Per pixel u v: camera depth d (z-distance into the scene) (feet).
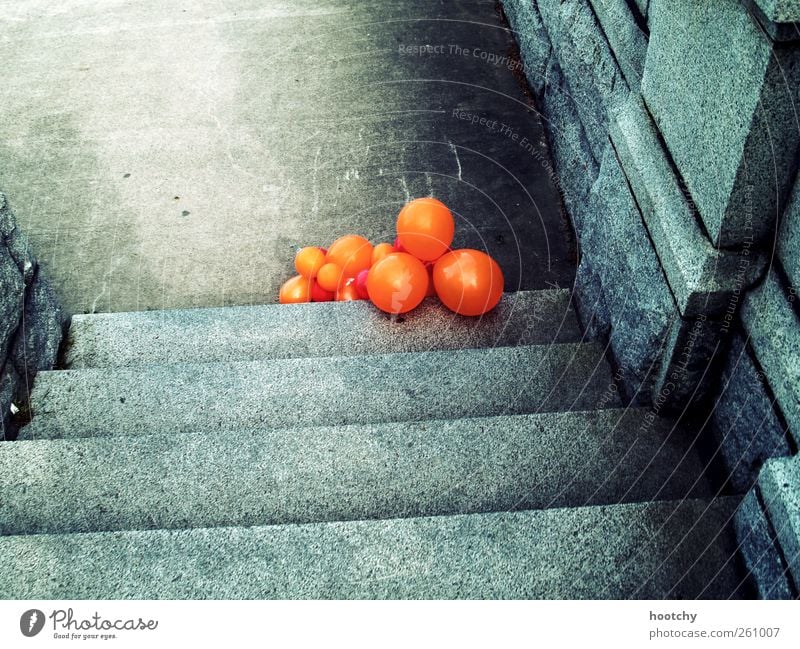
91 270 15.58
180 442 9.38
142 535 7.76
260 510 8.66
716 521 7.68
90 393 11.34
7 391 11.07
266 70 19.54
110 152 17.80
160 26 21.34
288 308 12.97
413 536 7.63
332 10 21.24
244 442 9.25
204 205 16.56
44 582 7.49
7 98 19.34
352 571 7.41
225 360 12.26
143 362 12.71
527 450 9.03
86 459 9.30
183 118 18.47
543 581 7.30
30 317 12.20
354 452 9.07
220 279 15.30
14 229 12.16
